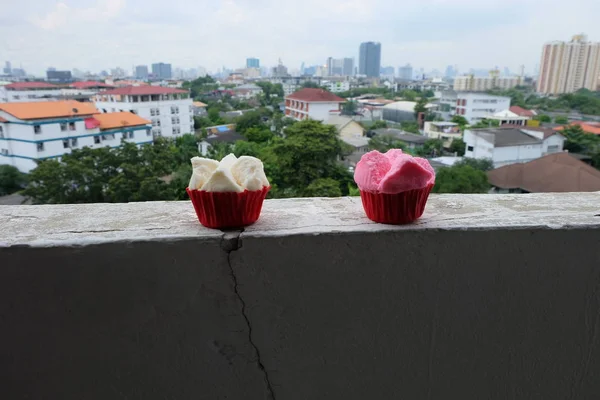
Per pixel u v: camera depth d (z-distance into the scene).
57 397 0.26
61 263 0.23
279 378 0.27
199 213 0.26
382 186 0.25
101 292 0.24
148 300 0.25
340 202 0.32
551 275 0.27
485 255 0.26
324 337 0.26
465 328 0.27
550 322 0.27
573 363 0.28
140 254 0.24
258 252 0.24
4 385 0.25
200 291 0.25
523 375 0.28
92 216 0.28
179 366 0.26
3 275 0.23
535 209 0.30
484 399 0.29
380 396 0.28
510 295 0.27
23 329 0.24
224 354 0.26
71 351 0.25
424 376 0.28
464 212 0.29
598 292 0.27
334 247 0.25
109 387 0.26
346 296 0.26
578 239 0.26
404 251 0.25
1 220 0.27
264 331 0.26
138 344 0.25
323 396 0.27
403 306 0.26
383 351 0.27
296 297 0.25
